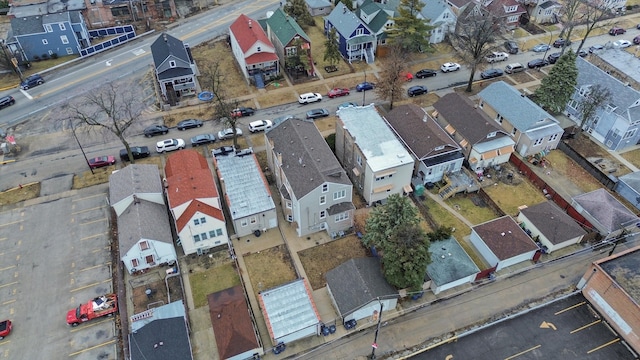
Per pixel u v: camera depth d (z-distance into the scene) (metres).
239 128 75.19
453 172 65.62
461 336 47.50
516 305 50.53
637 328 45.16
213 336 47.38
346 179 55.88
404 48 87.75
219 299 48.25
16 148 70.88
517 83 86.94
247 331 45.03
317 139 61.47
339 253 55.94
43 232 58.19
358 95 83.31
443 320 49.16
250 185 59.41
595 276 48.91
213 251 56.12
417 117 67.81
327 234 58.38
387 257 47.84
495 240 54.31
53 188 64.38
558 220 56.06
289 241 57.44
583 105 72.75
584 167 68.19
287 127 62.62
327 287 50.94
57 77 86.75
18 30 87.88
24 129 74.69
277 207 62.16
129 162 68.88
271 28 91.62
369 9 95.62
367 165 58.16
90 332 47.91
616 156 70.56
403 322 49.00
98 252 55.78
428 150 62.59
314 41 99.31
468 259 53.00
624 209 57.84
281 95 83.06
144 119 77.06
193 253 55.91
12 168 67.75
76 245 56.59
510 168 68.38
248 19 89.50
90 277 53.06
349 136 62.41
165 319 46.25
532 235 57.28
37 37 89.06
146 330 45.19
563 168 68.31
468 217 60.78
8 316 49.19
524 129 67.69
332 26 96.50
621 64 82.38
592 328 48.19
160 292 51.53
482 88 85.69
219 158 63.50
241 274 53.53
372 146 60.44
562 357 45.81
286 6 104.31
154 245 51.88
